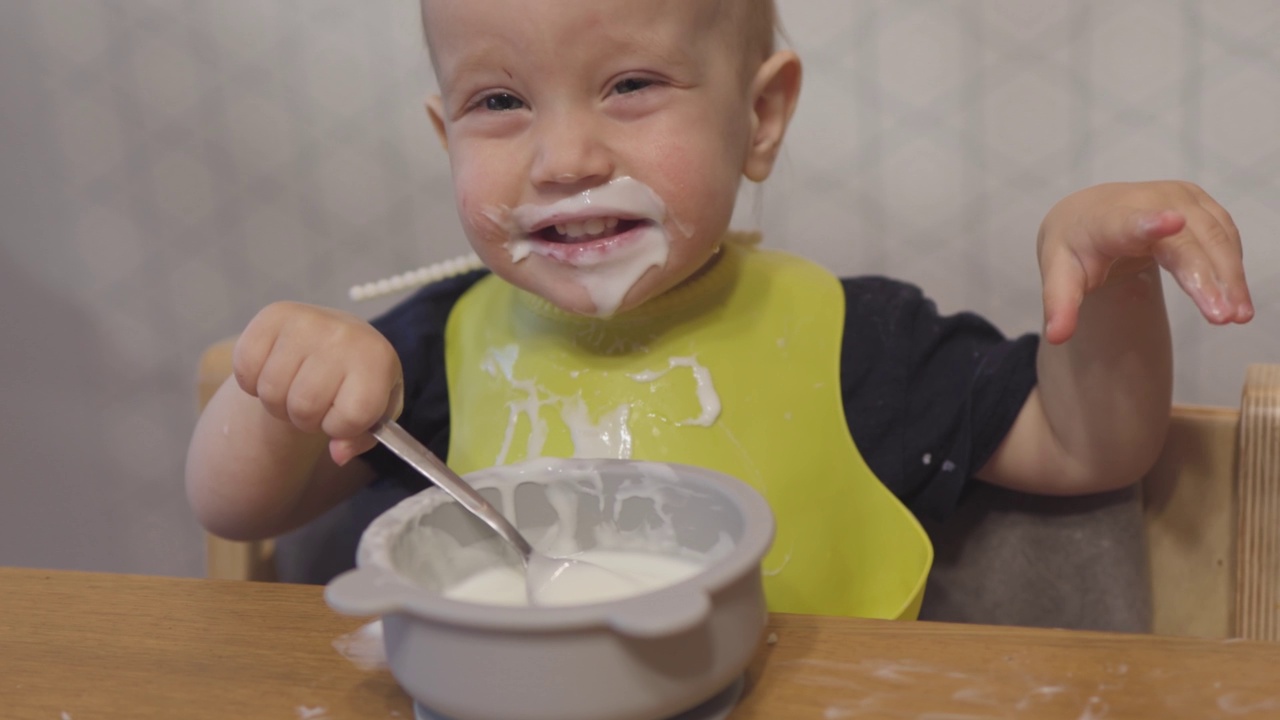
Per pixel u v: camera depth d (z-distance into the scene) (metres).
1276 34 1.04
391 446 0.57
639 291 0.72
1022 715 0.43
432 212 1.27
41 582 0.57
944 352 0.88
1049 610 0.85
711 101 0.71
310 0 1.23
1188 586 0.82
